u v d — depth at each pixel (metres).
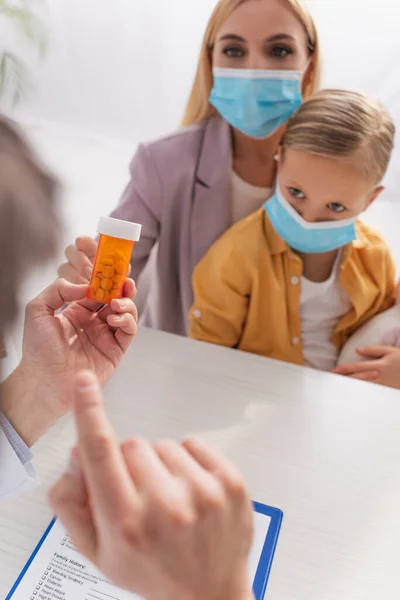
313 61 0.89
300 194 0.85
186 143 0.97
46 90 0.96
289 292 0.96
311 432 0.71
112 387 0.75
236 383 0.79
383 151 0.81
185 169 0.97
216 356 0.85
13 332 0.22
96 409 0.24
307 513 0.59
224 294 0.96
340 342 1.04
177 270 1.10
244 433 0.70
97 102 0.99
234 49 0.84
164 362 0.82
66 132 0.96
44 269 0.21
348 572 0.53
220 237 1.01
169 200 1.00
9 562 0.52
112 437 0.24
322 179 0.81
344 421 0.74
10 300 0.20
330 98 0.81
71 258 0.68
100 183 0.98
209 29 0.86
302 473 0.64
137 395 0.74
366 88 0.91
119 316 0.63
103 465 0.23
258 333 1.01
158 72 0.98
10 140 0.23
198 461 0.27
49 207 0.22
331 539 0.57
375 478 0.65
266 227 0.95
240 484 0.26
